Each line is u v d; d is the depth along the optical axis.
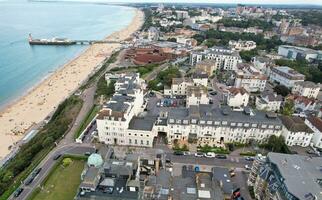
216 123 155.25
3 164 151.62
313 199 88.44
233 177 129.25
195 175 117.38
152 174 115.81
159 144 157.00
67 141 158.38
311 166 107.69
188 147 153.38
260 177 113.06
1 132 193.25
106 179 104.94
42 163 137.50
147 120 161.88
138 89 184.62
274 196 101.50
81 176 121.00
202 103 195.62
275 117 159.25
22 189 119.94
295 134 154.12
